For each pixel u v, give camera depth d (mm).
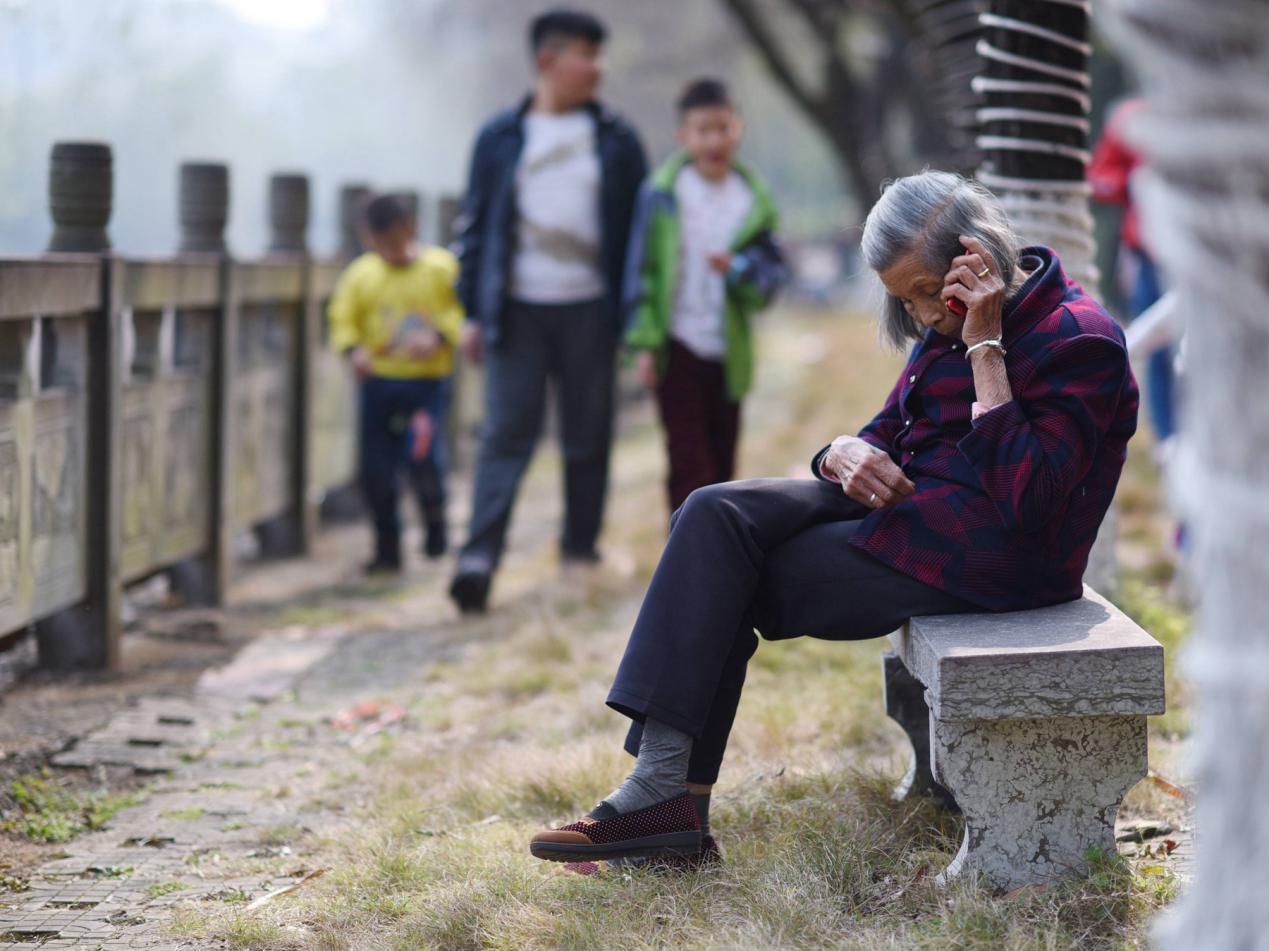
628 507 8438
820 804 3131
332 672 5227
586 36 6332
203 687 5000
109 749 4254
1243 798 1534
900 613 2787
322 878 3121
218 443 6387
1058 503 2684
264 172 19922
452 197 10711
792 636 2889
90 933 2855
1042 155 4145
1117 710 2523
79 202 5086
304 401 7707
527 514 8984
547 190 6301
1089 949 2439
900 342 3018
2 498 4375
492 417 6309
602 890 2797
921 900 2656
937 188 2768
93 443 5059
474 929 2684
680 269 5914
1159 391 6051
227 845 3441
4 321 4441
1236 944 1536
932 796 3168
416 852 3145
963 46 6785
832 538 2834
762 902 2627
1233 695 1531
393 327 7180
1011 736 2650
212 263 6195
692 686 2750
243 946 2750
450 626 5949
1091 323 2732
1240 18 1423
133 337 5648
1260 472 1491
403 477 9828
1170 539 6008
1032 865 2682
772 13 25938
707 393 5996
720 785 3428
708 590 2775
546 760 3639
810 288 36812
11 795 3742
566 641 5125
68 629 5172
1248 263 1457
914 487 2826
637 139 6449
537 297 6332
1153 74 1495
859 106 19938
